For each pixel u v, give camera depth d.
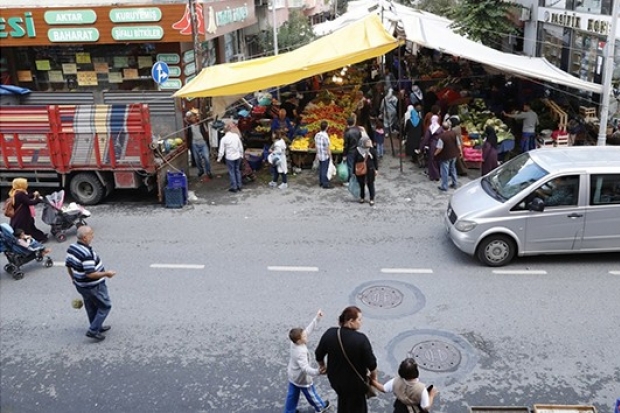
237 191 15.02
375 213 13.25
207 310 9.49
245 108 20.16
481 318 9.01
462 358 8.08
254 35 28.61
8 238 10.53
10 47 19.00
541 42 23.55
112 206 14.26
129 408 7.35
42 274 10.95
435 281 10.16
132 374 8.01
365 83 20.88
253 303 9.65
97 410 7.33
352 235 12.11
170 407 7.34
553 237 10.40
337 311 9.33
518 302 9.42
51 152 13.70
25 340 8.89
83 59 18.95
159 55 18.50
